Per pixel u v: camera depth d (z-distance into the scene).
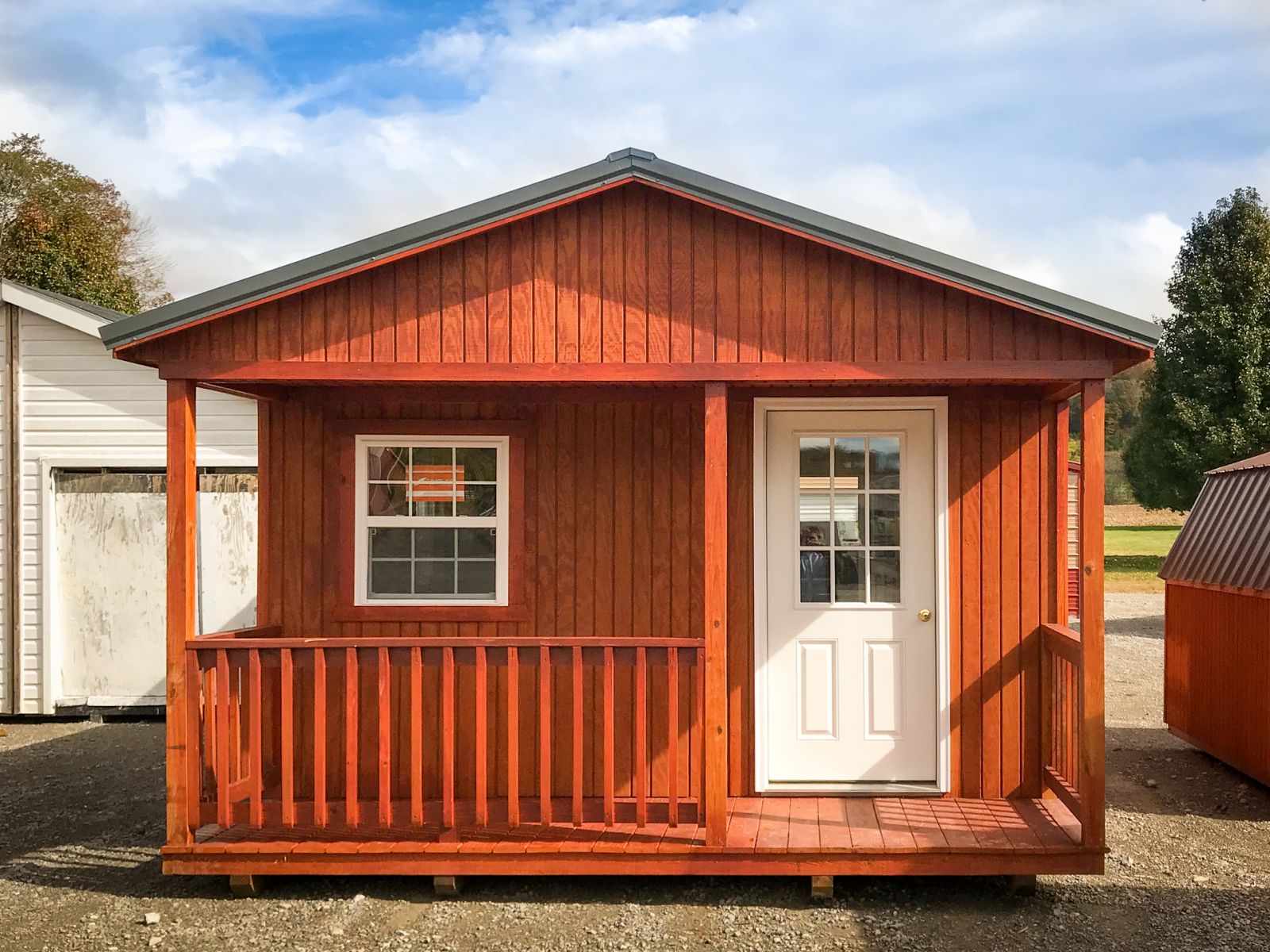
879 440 6.48
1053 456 6.34
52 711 10.62
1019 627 6.32
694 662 5.50
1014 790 6.28
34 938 5.12
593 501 6.48
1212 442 28.98
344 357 5.49
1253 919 5.23
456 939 5.04
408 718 6.46
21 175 33.62
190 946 5.00
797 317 5.39
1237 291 29.48
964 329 5.33
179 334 5.51
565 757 6.42
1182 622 9.04
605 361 5.43
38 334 10.71
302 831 5.73
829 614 6.45
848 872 5.35
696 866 5.37
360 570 6.52
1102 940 4.98
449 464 6.58
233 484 10.77
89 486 10.84
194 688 5.54
